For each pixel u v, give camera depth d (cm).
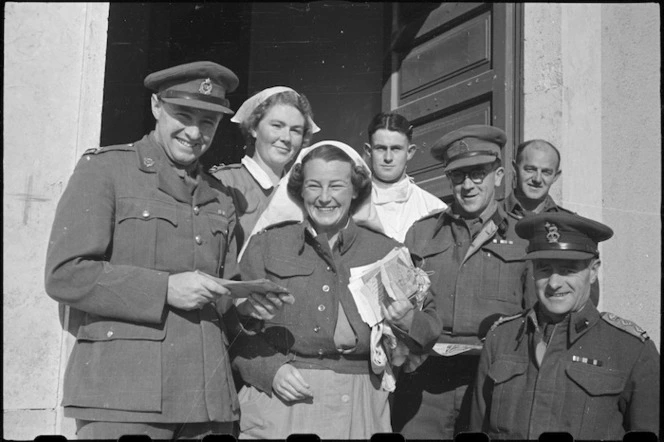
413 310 285
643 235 409
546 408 284
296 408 279
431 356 322
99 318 263
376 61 485
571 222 292
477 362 319
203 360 266
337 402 281
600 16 421
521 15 425
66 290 256
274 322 286
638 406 282
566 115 404
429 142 457
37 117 310
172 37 452
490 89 428
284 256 295
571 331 289
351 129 476
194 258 273
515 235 335
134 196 270
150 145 282
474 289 327
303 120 357
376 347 284
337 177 294
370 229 305
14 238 300
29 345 295
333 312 285
